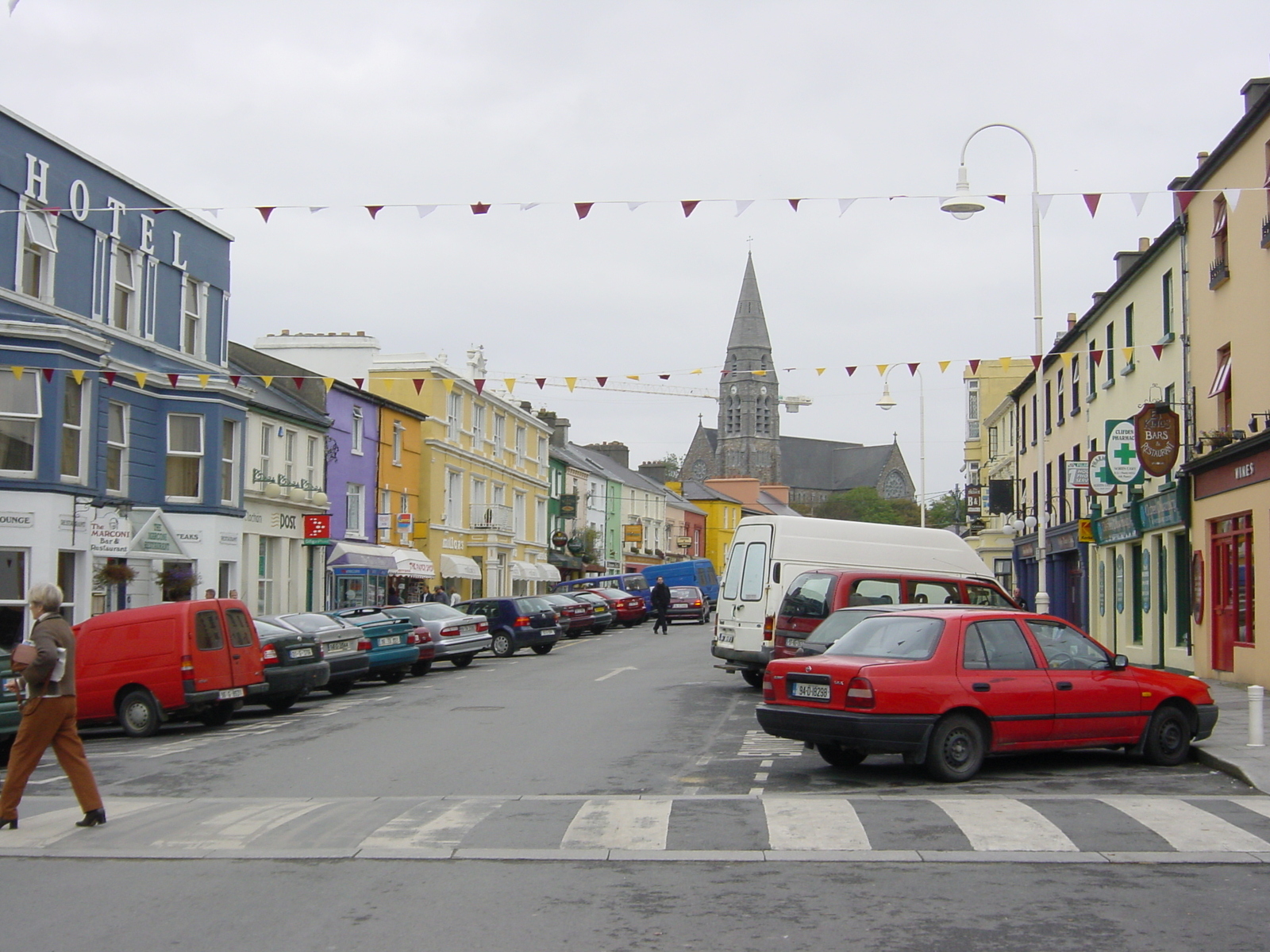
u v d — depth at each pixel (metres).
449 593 49.97
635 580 58.25
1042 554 23.45
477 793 11.25
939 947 6.29
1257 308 20.98
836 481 165.38
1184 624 25.91
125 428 26.86
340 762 13.41
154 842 9.08
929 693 11.34
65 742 9.67
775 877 7.80
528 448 61.62
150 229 27.88
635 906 7.12
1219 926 6.68
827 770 12.40
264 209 14.63
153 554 25.42
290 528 35.34
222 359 31.31
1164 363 26.75
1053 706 11.90
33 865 8.40
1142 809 9.89
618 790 11.27
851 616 12.84
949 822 9.38
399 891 7.52
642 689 22.16
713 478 147.50
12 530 22.20
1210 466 22.98
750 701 19.83
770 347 147.62
